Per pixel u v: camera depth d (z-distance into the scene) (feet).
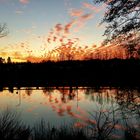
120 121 31.94
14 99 94.12
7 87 146.30
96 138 25.98
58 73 203.31
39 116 55.31
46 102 84.99
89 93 105.19
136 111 29.19
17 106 74.95
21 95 107.86
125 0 28.68
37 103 82.79
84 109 64.44
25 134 27.94
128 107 29.35
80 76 177.06
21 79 195.52
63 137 27.71
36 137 28.02
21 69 218.18
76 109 66.08
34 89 134.10
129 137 29.43
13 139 26.08
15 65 218.38
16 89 134.82
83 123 37.37
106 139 26.40
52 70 213.87
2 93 115.65
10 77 199.72
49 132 29.63
